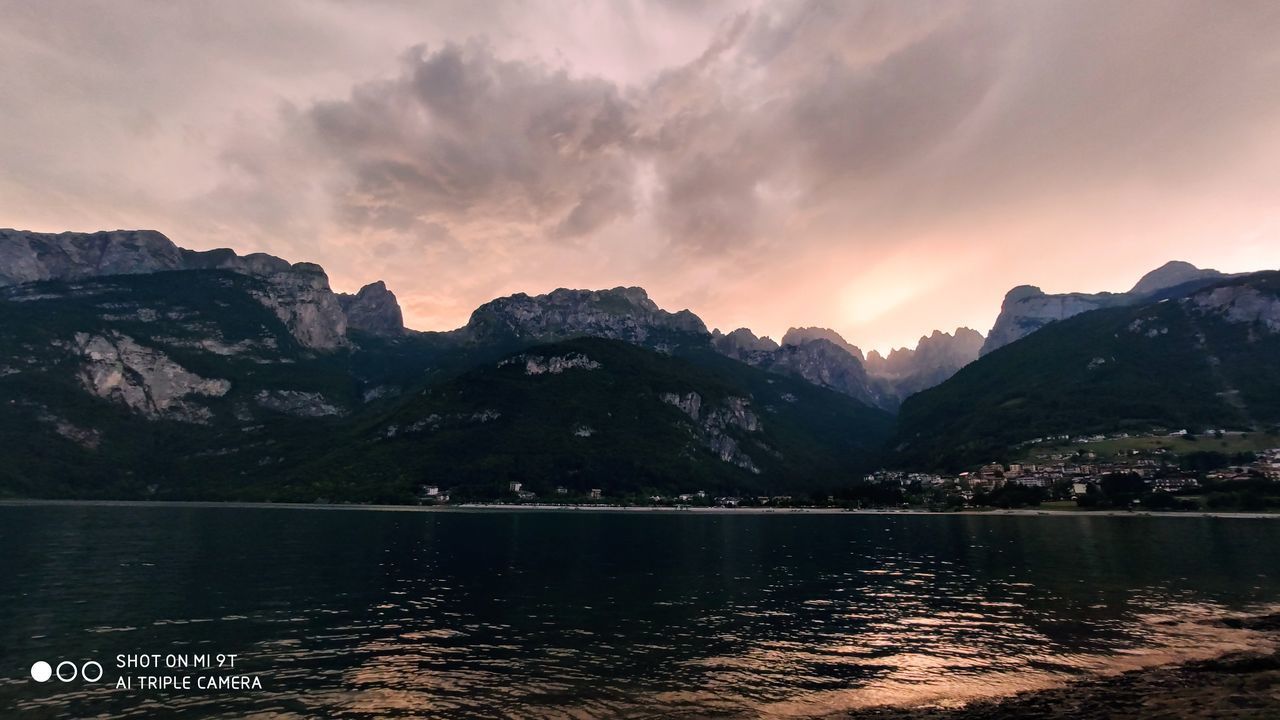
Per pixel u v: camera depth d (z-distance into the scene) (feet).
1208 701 107.86
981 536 461.37
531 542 408.87
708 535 484.33
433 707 109.50
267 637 154.10
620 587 236.43
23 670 125.08
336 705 109.81
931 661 139.54
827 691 119.24
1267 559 306.76
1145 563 297.74
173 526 479.00
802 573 277.64
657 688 120.67
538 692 117.80
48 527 439.22
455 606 195.93
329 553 326.03
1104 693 114.42
